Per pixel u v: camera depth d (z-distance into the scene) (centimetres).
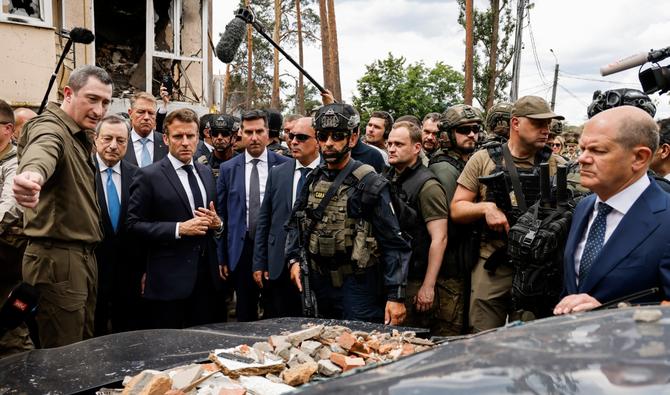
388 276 332
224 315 471
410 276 383
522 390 87
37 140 307
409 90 2230
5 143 363
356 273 332
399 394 91
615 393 83
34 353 237
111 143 427
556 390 86
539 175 329
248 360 218
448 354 104
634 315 110
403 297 332
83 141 341
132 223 398
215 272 424
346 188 333
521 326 116
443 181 399
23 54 901
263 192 474
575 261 240
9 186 342
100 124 431
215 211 435
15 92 897
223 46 505
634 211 219
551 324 113
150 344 249
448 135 427
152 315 405
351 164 340
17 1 901
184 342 253
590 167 224
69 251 331
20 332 360
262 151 482
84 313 344
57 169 324
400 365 104
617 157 218
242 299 468
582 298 206
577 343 99
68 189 327
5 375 214
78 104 330
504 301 358
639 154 219
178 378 200
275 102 2528
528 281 295
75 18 1073
